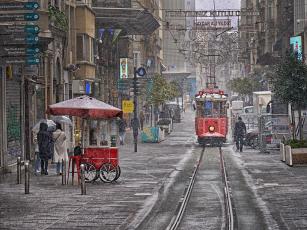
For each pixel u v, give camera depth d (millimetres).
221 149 102812
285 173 63500
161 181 57438
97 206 42906
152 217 38438
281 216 38406
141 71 110938
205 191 50375
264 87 183250
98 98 124250
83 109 58031
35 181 57750
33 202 44938
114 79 147750
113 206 42875
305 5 127625
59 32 89500
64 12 94125
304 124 93938
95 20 118875
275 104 108625
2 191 50812
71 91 101500
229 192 49219
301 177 59594
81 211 40875
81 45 103750
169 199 45969
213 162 78562
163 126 146500
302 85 78000
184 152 96688
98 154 56469
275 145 93938
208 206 42594
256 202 44156
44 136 62875
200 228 34688
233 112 161750
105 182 56406
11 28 55500
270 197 46469
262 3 181750
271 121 95062
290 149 71062
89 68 106312
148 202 44562
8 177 61375
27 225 36031
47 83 86500
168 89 164750
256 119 112750
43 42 68688
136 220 37438
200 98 113438
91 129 97250
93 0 126562
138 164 75562
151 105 169500
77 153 56875
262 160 80312
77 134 94500
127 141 125500
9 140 67500
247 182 56031
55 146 61781
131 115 171125
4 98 65500
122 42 151875
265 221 36688
